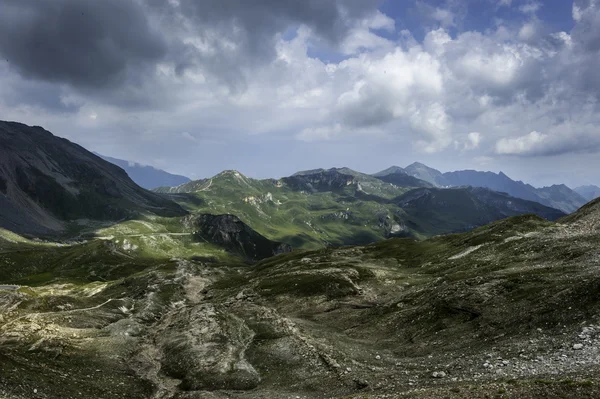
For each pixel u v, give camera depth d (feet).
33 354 164.35
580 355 103.55
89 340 204.74
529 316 141.59
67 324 230.48
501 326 144.66
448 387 99.19
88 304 312.09
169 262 653.71
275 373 161.58
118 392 146.41
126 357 192.44
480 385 92.38
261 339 205.46
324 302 276.82
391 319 201.36
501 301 165.17
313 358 167.63
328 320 237.86
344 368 149.59
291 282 335.26
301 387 141.90
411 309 203.82
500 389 86.48
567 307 135.54
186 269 602.85
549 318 134.41
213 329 223.30
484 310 163.43
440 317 176.45
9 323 209.26
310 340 190.60
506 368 108.88
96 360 176.96
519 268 207.21
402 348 162.30
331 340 189.16
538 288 163.12
